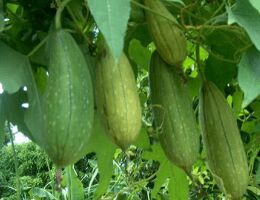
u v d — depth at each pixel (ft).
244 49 3.37
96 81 2.89
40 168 15.88
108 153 4.02
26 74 2.97
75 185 9.86
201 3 3.66
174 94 3.24
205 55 4.55
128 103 2.82
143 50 4.19
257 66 2.74
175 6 3.36
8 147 15.65
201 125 3.43
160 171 4.64
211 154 3.33
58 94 2.62
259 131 4.76
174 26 3.16
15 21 3.46
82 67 2.70
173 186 4.70
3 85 2.84
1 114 3.28
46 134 2.63
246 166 3.28
